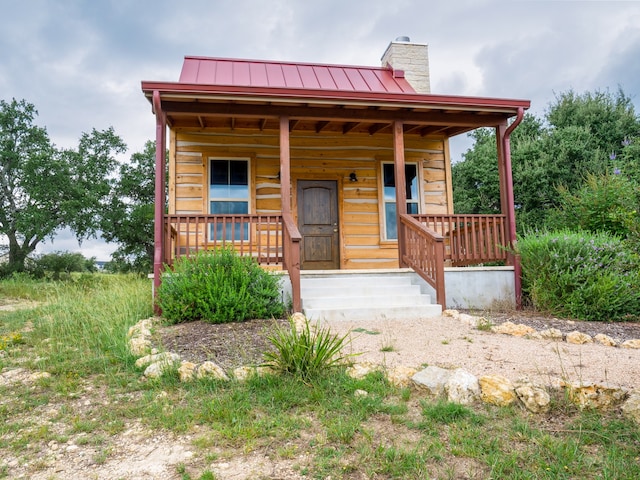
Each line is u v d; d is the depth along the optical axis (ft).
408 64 32.76
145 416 9.03
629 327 17.25
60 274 51.93
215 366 11.24
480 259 23.15
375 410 9.02
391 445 7.64
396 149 22.91
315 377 10.61
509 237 23.18
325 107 22.06
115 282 31.19
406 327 16.61
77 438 8.21
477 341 14.19
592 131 52.19
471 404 9.26
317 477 6.73
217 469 7.01
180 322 16.83
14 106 52.60
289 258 19.75
